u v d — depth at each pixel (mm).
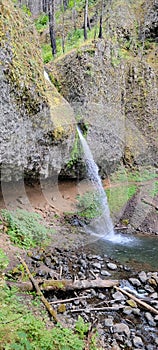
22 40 7133
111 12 16516
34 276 4949
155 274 5793
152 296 4988
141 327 4227
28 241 6051
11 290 4133
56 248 6328
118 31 15539
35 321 3523
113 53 13562
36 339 3199
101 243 7398
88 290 4938
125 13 16375
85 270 5637
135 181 11336
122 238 8125
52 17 15562
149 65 14641
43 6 22219
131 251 7082
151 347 3836
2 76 5809
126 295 4930
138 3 17078
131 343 3873
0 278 4371
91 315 4332
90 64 12148
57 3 21703
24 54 6938
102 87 12336
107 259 6371
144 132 13438
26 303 4043
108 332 4020
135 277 5605
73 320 4117
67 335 3539
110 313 4445
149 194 10539
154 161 12742
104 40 13367
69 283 4859
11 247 5594
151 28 15852
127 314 4469
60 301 4504
